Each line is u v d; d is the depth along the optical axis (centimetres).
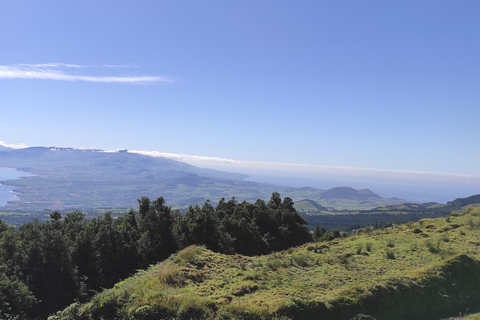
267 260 1741
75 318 1107
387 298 1116
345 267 1519
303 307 1024
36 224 2553
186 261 1528
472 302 1188
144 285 1207
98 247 2347
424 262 1506
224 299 1102
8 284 1642
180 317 983
